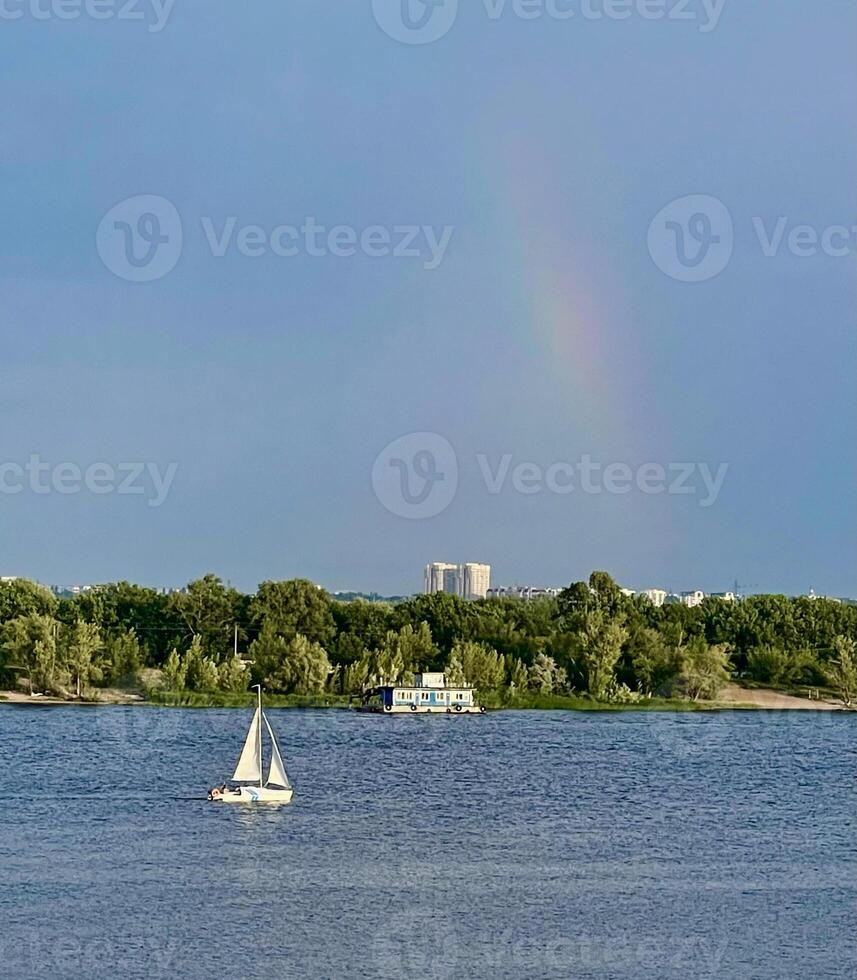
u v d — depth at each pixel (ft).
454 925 500.74
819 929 504.84
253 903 526.16
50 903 524.11
